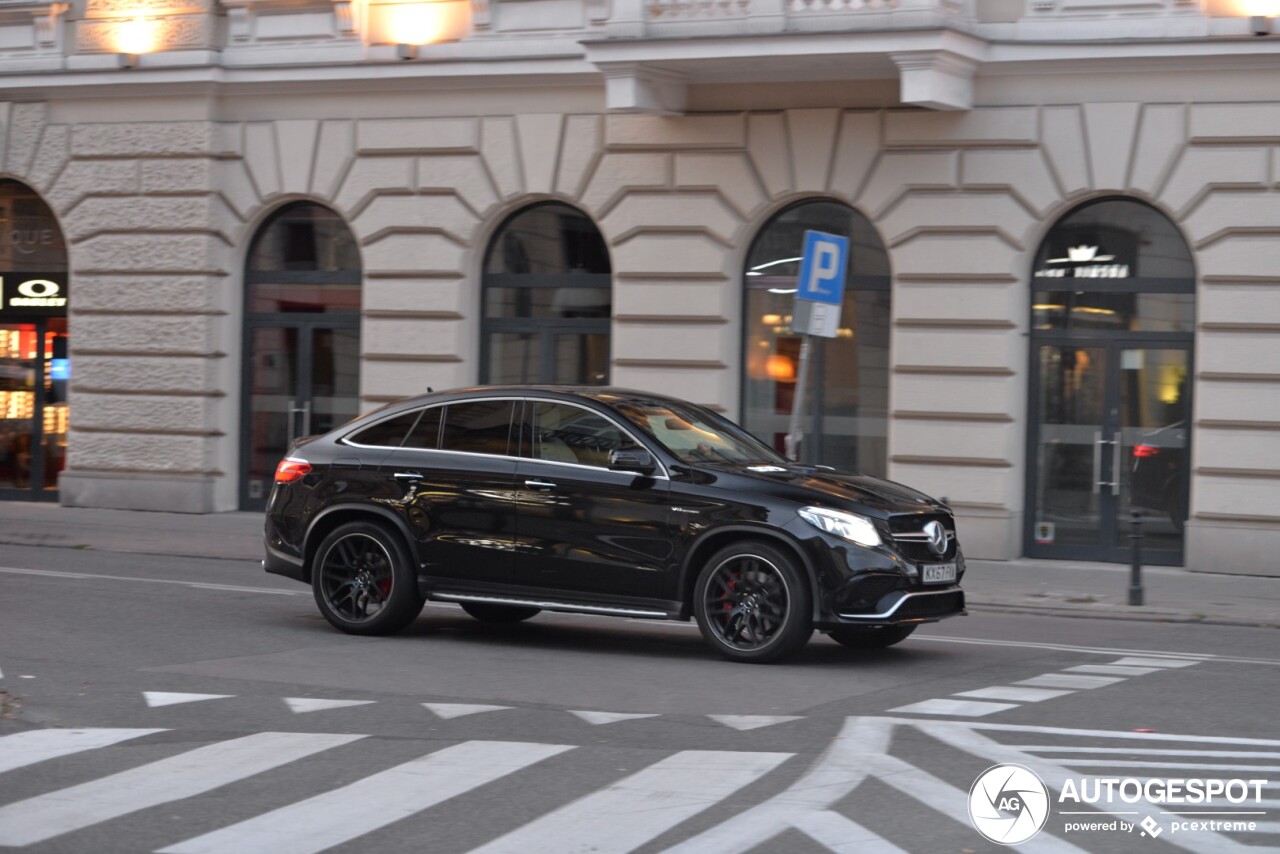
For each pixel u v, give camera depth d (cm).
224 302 1992
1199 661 1058
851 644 1095
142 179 2002
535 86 1834
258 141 1966
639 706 862
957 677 973
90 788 672
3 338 2125
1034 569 1602
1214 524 1576
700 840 593
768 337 1775
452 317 1880
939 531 1024
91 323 2031
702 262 1762
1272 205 1550
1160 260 1622
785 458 1126
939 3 1580
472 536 1077
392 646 1068
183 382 1989
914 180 1669
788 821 620
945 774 699
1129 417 1642
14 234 2108
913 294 1678
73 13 2028
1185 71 1576
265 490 2016
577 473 1055
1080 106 1616
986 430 1659
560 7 1817
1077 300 1655
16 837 598
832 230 1742
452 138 1872
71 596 1287
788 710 852
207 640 1077
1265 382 1557
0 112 2070
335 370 1975
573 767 711
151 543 1714
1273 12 1547
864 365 1736
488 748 748
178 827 612
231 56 1964
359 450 1130
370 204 1914
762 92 1734
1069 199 1625
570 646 1089
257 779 689
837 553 980
